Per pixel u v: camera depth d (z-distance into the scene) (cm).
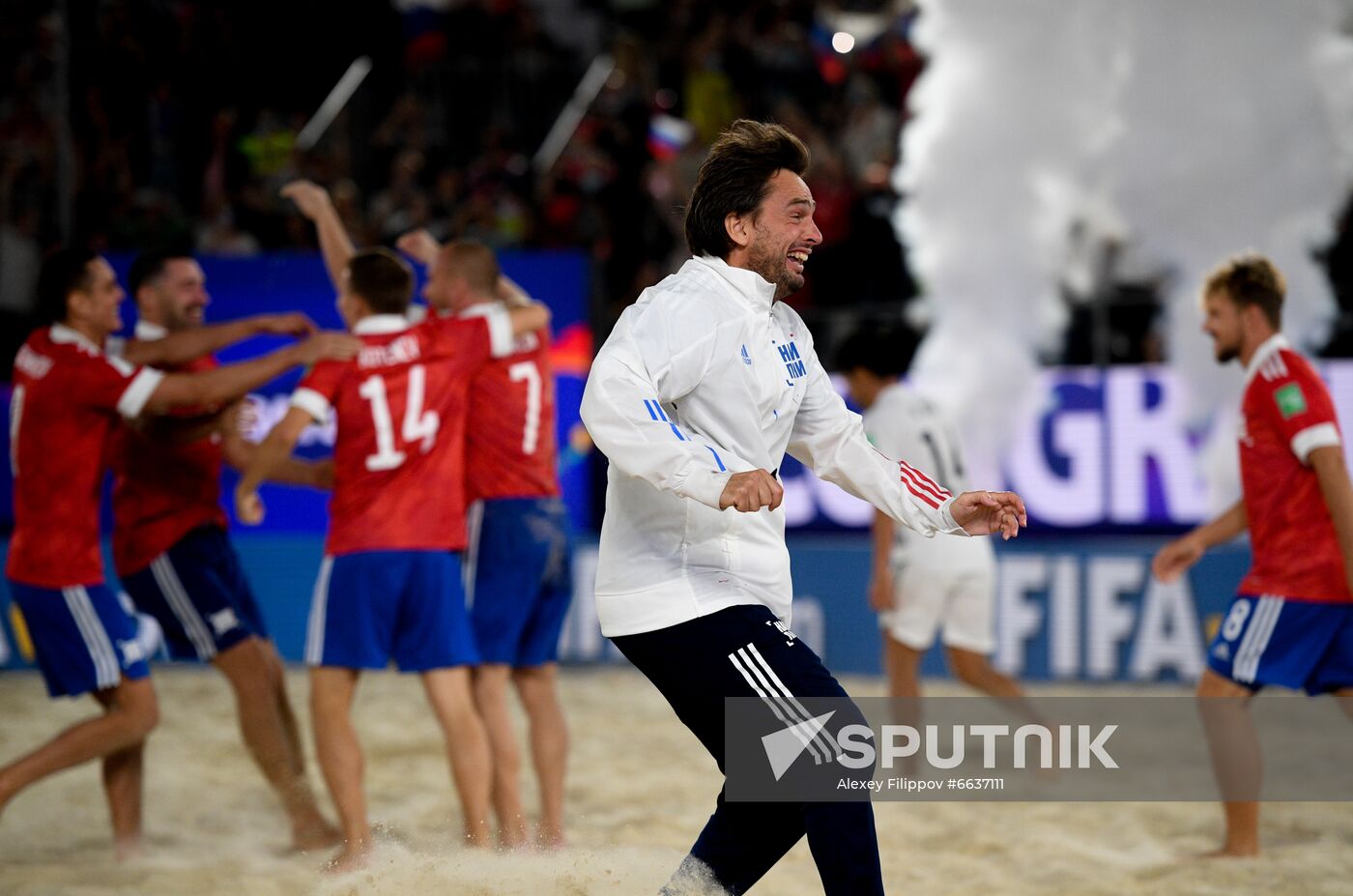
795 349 1001
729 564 952
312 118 4844
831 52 4628
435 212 4250
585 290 2953
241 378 1405
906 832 1603
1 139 3806
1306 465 1397
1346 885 1358
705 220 973
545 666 1551
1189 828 1620
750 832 973
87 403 1406
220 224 3784
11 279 3369
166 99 4331
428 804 1734
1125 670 2623
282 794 1556
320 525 2942
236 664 1563
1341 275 3089
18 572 1424
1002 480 2866
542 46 5156
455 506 1445
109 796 1504
